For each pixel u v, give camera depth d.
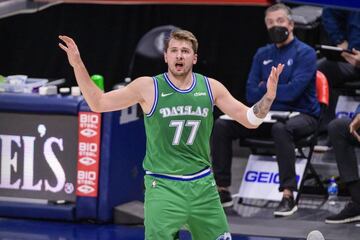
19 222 17.58
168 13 23.39
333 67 20.12
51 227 17.28
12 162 17.83
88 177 17.36
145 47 19.55
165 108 12.56
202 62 21.03
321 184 18.81
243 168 21.27
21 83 18.20
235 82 23.22
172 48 12.48
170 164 12.67
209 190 12.81
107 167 17.27
